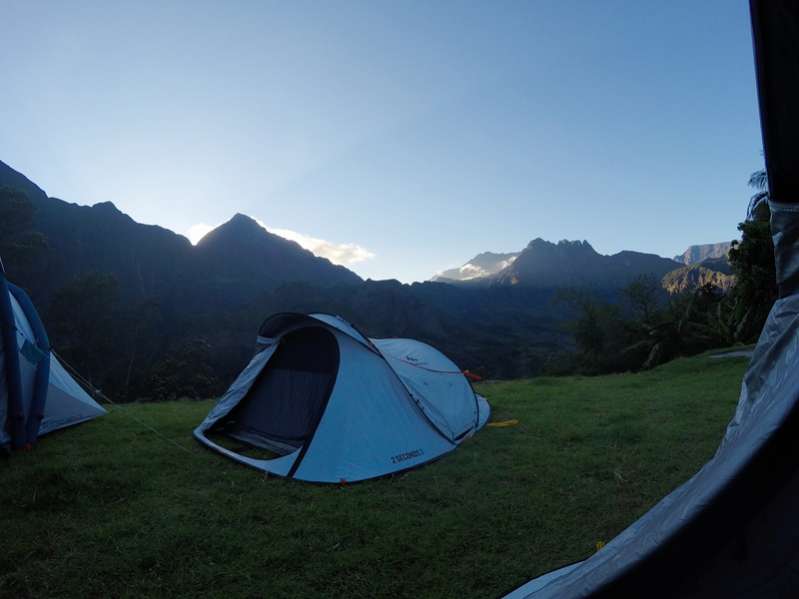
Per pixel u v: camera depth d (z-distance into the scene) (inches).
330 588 127.8
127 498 183.2
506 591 120.6
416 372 266.1
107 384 2556.6
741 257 832.3
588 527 156.4
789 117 80.7
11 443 235.9
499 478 199.8
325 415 217.0
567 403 354.3
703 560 52.2
